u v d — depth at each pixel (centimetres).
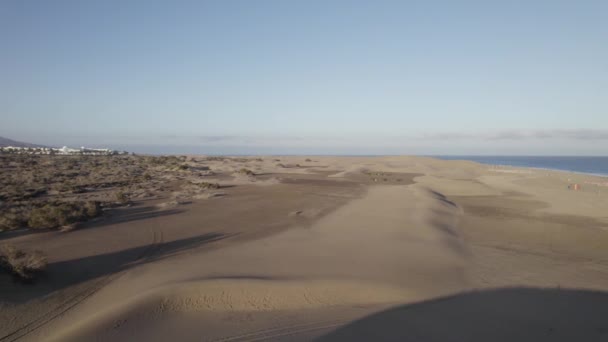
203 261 1456
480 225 2395
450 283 1252
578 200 3491
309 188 4322
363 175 6519
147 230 2016
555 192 4053
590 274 1443
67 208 2183
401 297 1115
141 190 3675
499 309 1045
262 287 1139
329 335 874
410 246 1692
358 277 1244
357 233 1962
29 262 1221
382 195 3606
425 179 5606
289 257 1505
